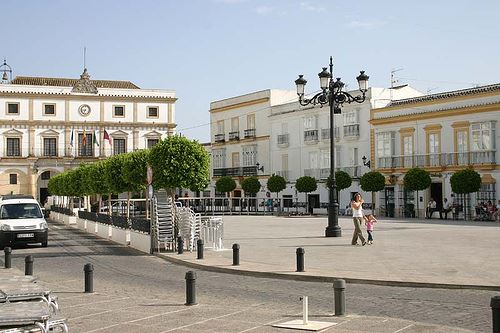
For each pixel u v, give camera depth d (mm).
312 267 16422
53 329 7828
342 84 26922
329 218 27062
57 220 56312
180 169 25078
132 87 83438
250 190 61938
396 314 10492
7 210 27547
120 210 52281
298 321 9930
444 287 13141
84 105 77000
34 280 10047
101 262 20609
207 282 15133
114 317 10922
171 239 23109
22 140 74625
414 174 45750
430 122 48500
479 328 9195
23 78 79062
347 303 11594
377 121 52688
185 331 9594
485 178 44156
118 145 78438
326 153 58688
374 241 23922
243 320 10234
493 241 23234
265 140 67000
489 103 44031
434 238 25031
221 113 74188
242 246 23266
